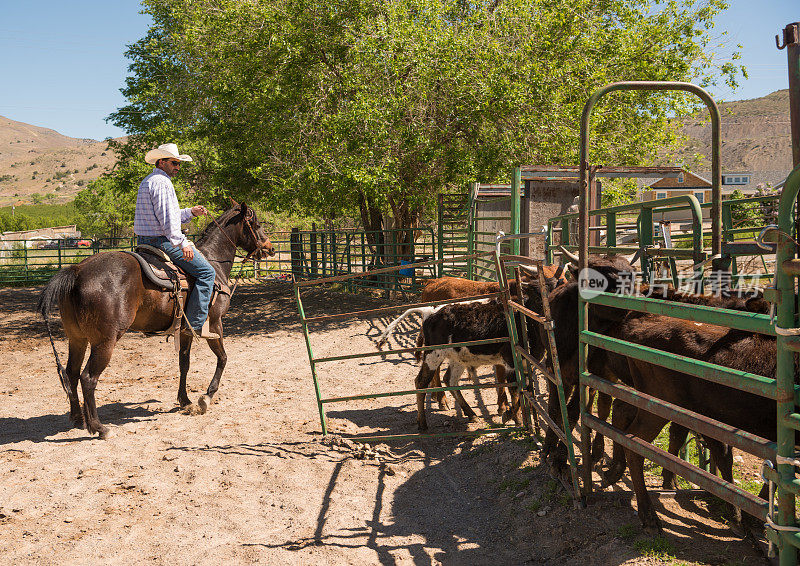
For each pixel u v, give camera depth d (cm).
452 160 1477
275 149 1656
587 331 408
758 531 359
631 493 427
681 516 396
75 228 5734
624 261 426
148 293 645
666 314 307
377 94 1423
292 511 461
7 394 812
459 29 1570
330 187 1505
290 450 585
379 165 1433
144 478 516
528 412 578
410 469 541
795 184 224
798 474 235
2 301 1903
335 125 1413
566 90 1446
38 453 576
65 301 607
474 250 1265
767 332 238
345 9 1509
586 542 376
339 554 396
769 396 242
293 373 910
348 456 572
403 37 1405
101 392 813
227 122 1978
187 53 2084
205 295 687
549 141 1452
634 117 1614
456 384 654
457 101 1448
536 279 579
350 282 1867
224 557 392
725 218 588
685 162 1794
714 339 343
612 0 1622
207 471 530
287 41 1477
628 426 387
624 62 1482
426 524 440
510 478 494
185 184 2270
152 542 410
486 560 387
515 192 978
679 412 307
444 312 618
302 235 2212
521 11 1460
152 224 660
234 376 901
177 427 656
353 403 743
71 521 438
